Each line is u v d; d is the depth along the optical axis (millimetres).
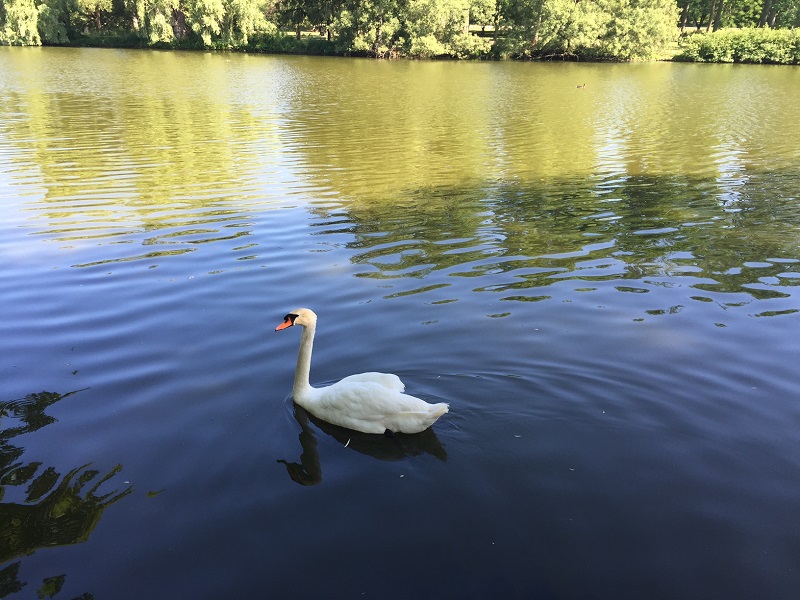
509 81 22500
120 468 2768
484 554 2275
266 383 3453
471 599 2098
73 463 2803
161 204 7035
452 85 20938
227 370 3582
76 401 3277
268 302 4496
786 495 2561
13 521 2463
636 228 6359
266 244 5766
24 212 6680
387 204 7227
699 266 5281
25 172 8359
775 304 4484
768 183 8336
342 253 5543
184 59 29047
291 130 12086
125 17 38844
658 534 2363
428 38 32375
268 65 27234
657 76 24875
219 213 6734
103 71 22797
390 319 4207
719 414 3111
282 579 2184
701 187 8133
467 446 2867
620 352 3736
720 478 2658
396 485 2637
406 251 5625
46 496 2598
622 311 4348
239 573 2213
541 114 14758
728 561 2242
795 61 31859
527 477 2668
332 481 2672
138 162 9070
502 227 6383
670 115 14719
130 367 3609
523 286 4816
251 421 3113
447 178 8594
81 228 6180
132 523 2449
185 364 3645
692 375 3477
